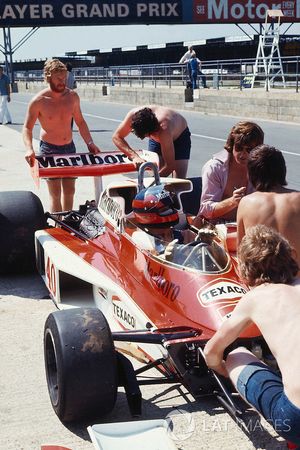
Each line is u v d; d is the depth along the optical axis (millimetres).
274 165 4082
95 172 6297
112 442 3328
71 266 5105
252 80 28672
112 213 5348
